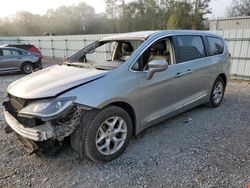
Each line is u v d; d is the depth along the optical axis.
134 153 3.25
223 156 3.14
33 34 46.06
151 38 3.63
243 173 2.76
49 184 2.64
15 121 2.89
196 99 4.47
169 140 3.62
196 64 4.28
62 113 2.56
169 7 38.34
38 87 2.86
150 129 4.02
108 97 2.86
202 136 3.75
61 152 3.25
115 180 2.69
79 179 2.72
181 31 4.19
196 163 2.98
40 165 3.00
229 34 9.06
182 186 2.56
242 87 7.57
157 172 2.82
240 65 9.03
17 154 3.26
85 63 3.74
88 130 2.79
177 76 3.84
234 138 3.68
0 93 7.18
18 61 11.59
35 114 2.58
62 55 20.34
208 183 2.60
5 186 2.61
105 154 3.00
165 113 3.79
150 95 3.43
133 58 3.30
